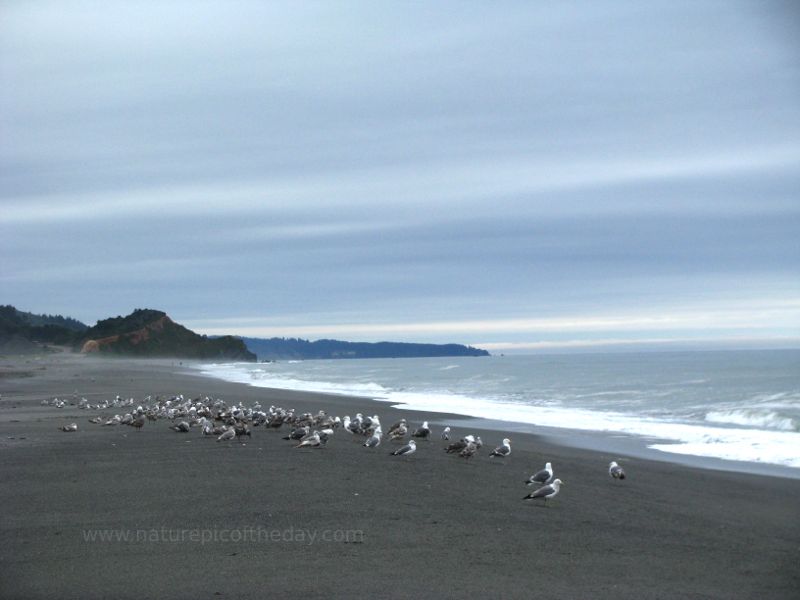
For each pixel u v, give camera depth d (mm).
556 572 11695
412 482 18453
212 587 10414
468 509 15773
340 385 80062
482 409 47656
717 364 117438
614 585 11180
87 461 21000
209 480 17938
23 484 17453
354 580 10828
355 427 28562
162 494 16281
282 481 17922
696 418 40500
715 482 21656
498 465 22688
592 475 21984
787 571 12477
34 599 9945
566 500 17688
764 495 19844
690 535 14898
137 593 10156
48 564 11422
